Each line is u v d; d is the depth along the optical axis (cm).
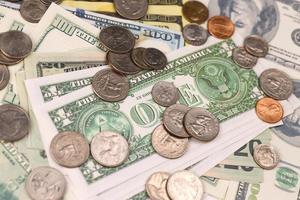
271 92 86
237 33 92
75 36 84
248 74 88
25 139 72
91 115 77
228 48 90
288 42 94
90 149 73
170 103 80
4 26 82
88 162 72
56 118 75
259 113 83
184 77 85
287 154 81
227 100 84
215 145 78
